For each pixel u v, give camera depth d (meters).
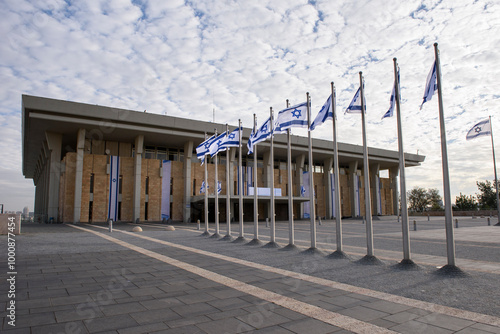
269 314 5.61
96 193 41.62
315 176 59.94
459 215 63.31
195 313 5.66
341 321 5.27
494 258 11.98
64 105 35.38
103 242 17.09
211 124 44.38
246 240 17.25
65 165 40.09
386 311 5.81
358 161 63.34
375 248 15.12
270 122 15.38
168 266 10.24
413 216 68.00
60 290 7.21
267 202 49.53
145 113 40.09
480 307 6.06
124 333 4.70
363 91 11.55
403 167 10.33
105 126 38.88
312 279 8.41
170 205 46.75
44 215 43.94
